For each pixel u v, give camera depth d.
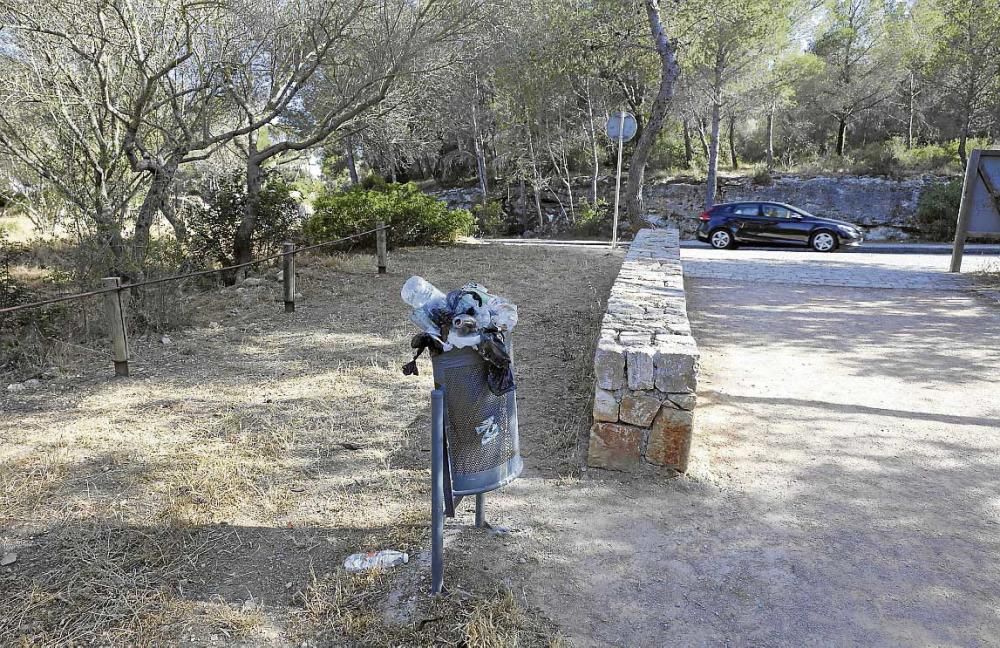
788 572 3.14
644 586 3.04
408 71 11.42
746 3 22.08
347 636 2.71
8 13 10.26
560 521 3.55
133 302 7.58
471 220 16.84
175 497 3.76
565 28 17.75
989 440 4.59
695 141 40.44
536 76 25.34
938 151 31.27
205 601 2.90
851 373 6.07
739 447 4.48
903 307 8.89
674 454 3.97
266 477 4.00
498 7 11.73
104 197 12.09
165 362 6.34
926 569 3.16
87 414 5.02
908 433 4.71
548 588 3.01
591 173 34.47
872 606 2.91
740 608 2.90
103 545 3.29
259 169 13.09
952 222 24.67
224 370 6.09
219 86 11.86
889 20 34.59
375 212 13.98
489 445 3.10
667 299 5.56
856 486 3.95
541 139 31.03
